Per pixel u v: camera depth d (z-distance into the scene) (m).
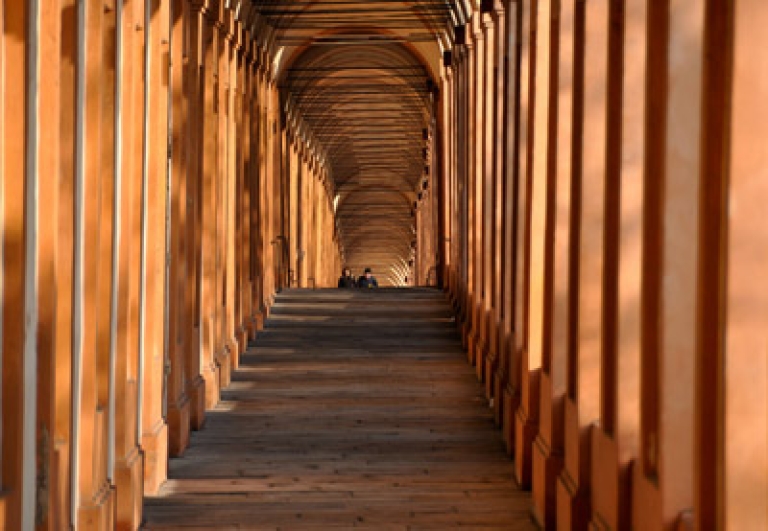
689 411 9.88
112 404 13.77
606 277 12.29
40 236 10.53
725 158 8.10
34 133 10.12
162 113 16.89
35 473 10.33
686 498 9.86
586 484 13.40
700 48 9.80
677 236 9.84
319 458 18.38
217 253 22.69
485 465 18.08
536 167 17.05
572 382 14.20
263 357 25.64
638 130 11.62
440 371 24.39
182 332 18.88
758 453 8.12
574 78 14.05
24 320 9.86
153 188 16.44
